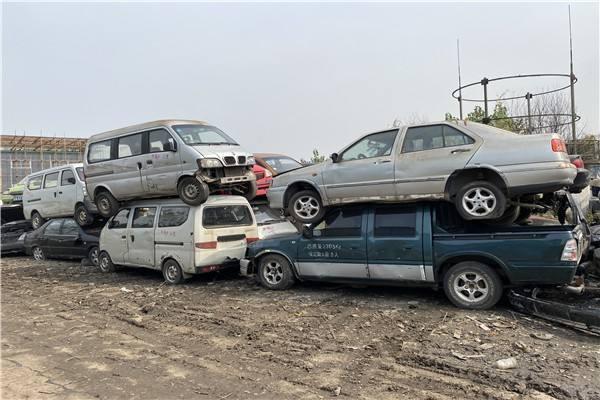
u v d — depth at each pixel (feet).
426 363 16.10
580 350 16.49
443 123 23.59
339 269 25.52
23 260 50.14
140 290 30.94
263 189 40.42
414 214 23.44
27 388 15.43
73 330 22.43
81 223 43.96
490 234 21.29
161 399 14.21
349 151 26.11
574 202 24.45
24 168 127.75
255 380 15.37
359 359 16.79
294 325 21.09
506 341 17.54
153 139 34.09
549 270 20.15
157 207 34.12
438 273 22.79
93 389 15.17
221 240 32.09
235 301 26.27
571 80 50.75
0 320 24.98
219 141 34.22
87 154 38.86
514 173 21.29
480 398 13.46
